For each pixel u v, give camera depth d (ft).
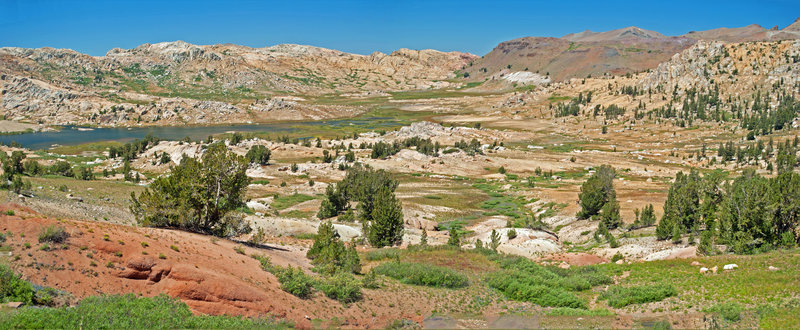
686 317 106.83
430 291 131.95
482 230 298.76
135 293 92.99
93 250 97.30
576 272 162.09
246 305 98.94
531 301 129.08
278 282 114.32
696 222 220.23
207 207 148.77
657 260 169.37
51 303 83.66
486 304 124.67
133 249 101.14
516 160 641.40
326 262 143.84
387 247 204.85
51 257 92.02
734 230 180.24
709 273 140.77
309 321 102.06
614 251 208.95
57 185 278.46
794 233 179.01
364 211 291.58
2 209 109.19
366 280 127.75
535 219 323.37
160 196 143.43
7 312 76.59
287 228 237.86
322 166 551.18
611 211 268.62
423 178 533.14
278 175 510.99
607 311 115.75
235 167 154.92
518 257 177.68
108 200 239.30
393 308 116.37
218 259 113.39
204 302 96.02
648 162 643.45
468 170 588.50
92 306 84.38
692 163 633.61
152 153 582.76
